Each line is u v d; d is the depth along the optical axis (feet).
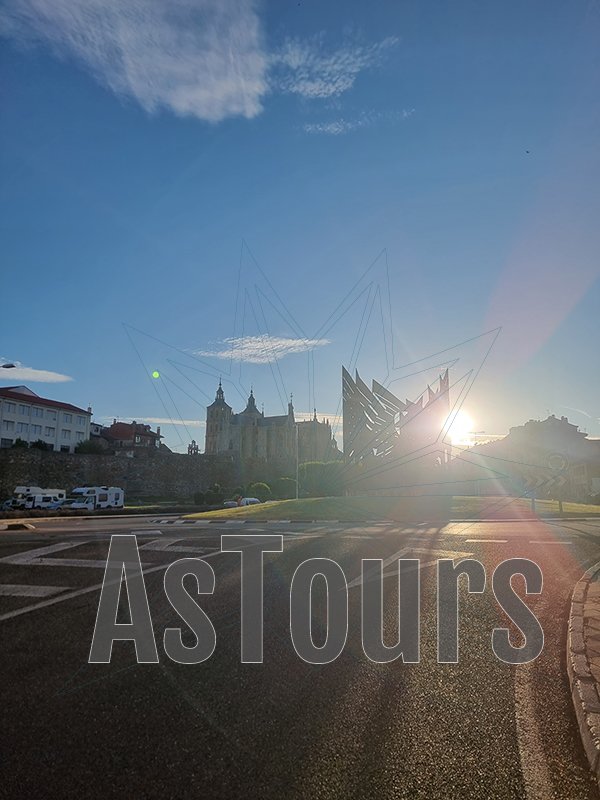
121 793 11.87
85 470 225.15
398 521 73.56
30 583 30.12
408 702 16.70
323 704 16.47
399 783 12.41
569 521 73.61
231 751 13.66
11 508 177.68
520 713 16.05
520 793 12.10
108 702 16.37
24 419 261.44
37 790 11.96
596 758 12.90
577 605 27.50
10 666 19.03
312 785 12.26
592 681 17.24
